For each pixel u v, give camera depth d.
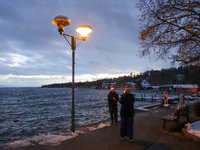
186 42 6.86
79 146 4.88
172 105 16.16
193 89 77.69
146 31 7.19
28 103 34.97
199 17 6.42
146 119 8.79
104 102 33.38
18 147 4.77
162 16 6.85
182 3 6.63
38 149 4.63
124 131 5.45
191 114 10.32
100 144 5.05
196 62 6.97
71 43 6.55
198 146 4.81
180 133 6.14
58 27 5.91
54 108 24.27
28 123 13.13
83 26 6.28
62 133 6.28
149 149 4.64
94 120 12.84
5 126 12.16
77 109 21.38
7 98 53.75
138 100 35.50
